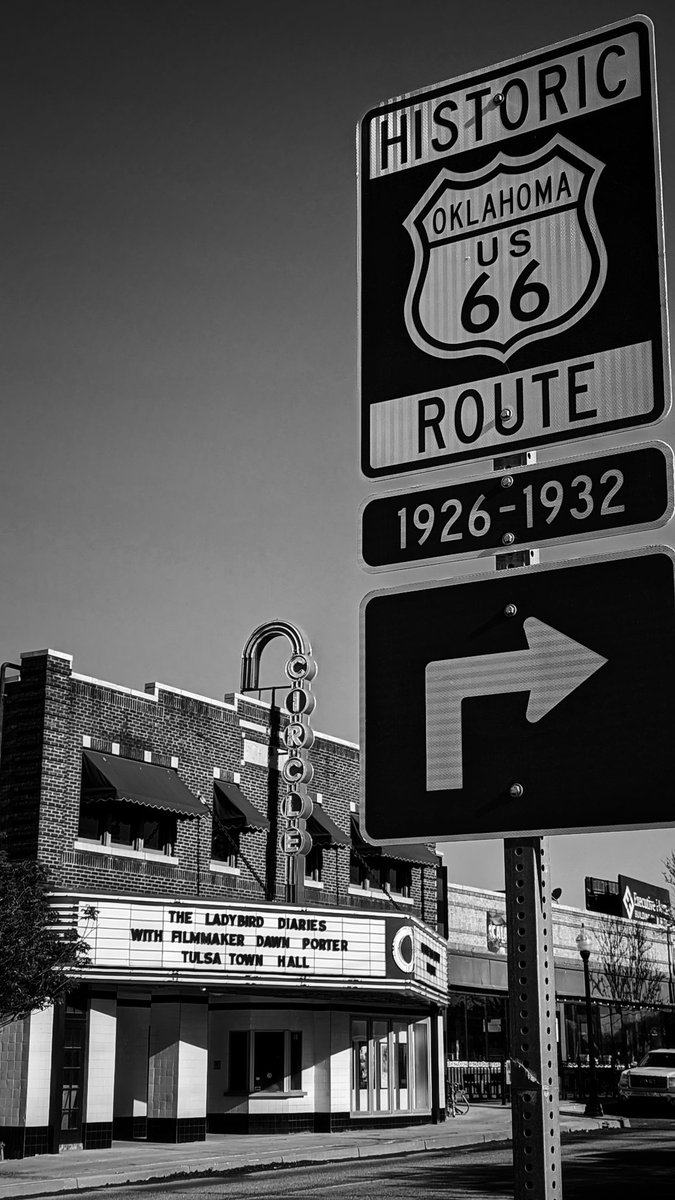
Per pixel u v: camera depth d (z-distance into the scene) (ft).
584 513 12.91
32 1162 70.69
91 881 82.84
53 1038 77.77
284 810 99.96
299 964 89.61
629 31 13.62
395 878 116.06
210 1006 98.89
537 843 12.59
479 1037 142.61
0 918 65.05
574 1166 69.46
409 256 14.66
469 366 14.02
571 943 164.76
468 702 13.10
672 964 195.00
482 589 13.28
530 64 14.21
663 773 11.96
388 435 14.38
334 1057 100.12
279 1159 76.84
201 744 93.81
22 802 80.69
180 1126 84.89
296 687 103.19
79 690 84.43
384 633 13.78
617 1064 168.04
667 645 12.16
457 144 14.57
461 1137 94.58
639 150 13.37
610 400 13.08
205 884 91.50
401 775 13.33
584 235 13.53
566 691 12.60
